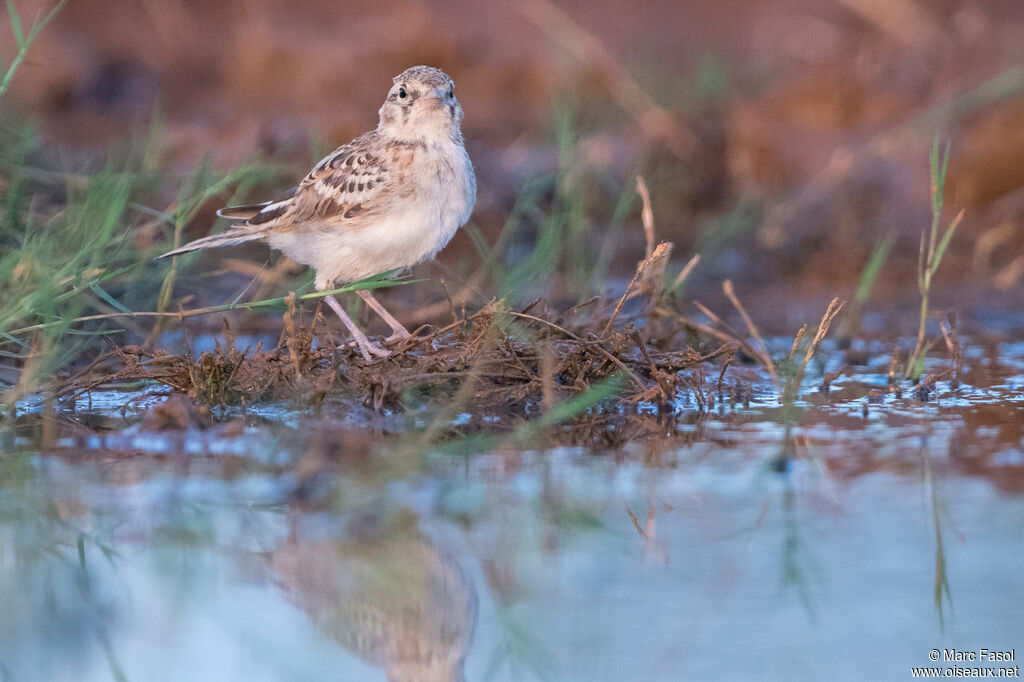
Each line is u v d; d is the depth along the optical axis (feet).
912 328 46.11
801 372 34.88
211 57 80.94
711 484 25.82
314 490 25.54
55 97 73.00
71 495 25.30
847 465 27.20
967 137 60.03
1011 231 55.62
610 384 32.24
